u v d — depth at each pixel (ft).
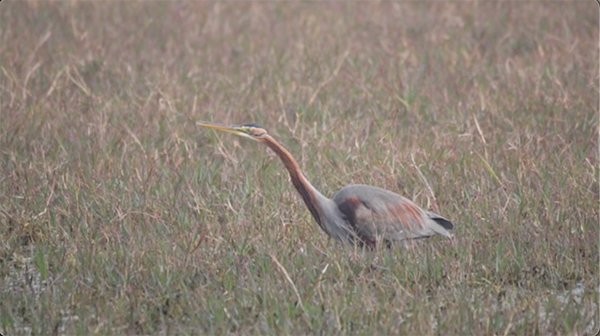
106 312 37.22
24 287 39.50
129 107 61.77
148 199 47.65
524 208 46.47
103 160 52.54
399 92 63.87
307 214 46.65
